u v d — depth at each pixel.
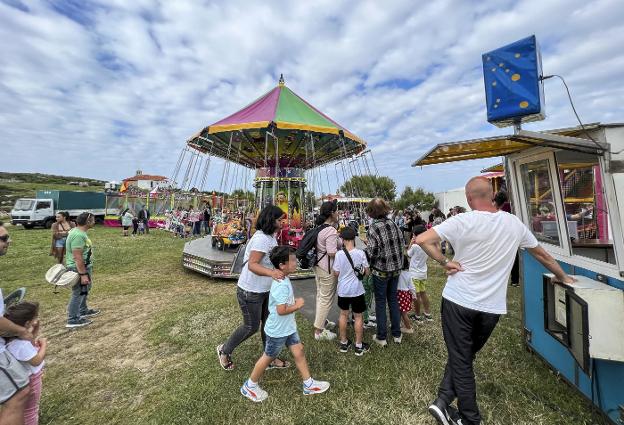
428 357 3.37
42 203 19.62
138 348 3.79
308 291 5.93
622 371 2.13
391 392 2.78
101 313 5.02
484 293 2.06
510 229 2.06
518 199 3.57
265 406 2.62
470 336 2.13
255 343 3.75
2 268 8.42
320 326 3.77
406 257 3.87
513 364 3.17
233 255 7.98
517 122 2.35
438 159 3.40
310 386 2.76
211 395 2.77
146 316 4.88
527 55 2.23
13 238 14.44
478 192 2.17
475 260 2.09
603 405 2.29
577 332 2.23
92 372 3.26
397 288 3.82
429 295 5.68
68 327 4.41
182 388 2.90
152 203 22.84
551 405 2.55
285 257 2.70
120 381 3.08
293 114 8.06
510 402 2.59
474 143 2.70
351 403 2.64
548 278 2.74
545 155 2.96
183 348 3.72
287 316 2.68
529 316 3.36
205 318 4.56
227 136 8.39
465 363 2.11
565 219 2.78
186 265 8.12
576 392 2.60
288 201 9.70
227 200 17.48
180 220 16.45
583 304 2.11
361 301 3.40
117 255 10.11
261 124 7.15
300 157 10.40
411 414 2.50
